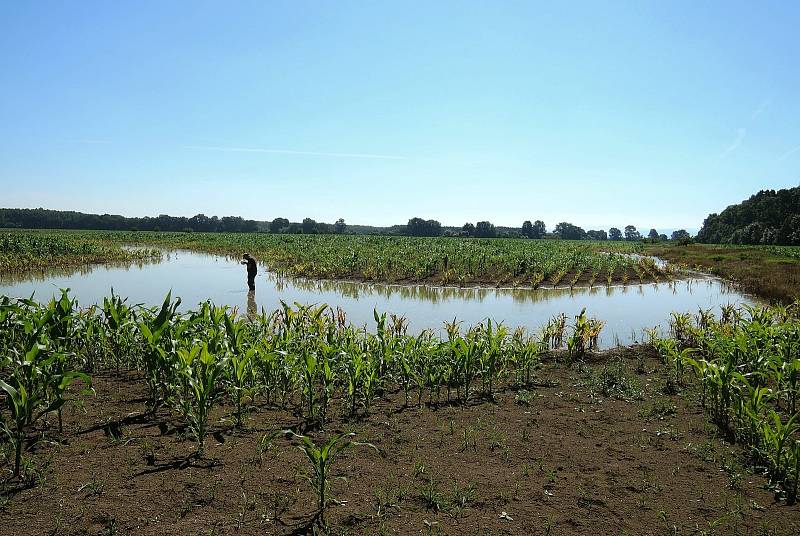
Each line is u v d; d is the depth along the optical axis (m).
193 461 5.54
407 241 58.84
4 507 4.44
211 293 21.81
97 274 29.17
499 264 32.28
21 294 21.00
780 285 23.98
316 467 4.70
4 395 7.42
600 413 7.66
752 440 6.21
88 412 6.92
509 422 7.21
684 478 5.53
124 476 5.12
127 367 9.33
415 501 4.91
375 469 5.58
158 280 26.39
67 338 7.93
